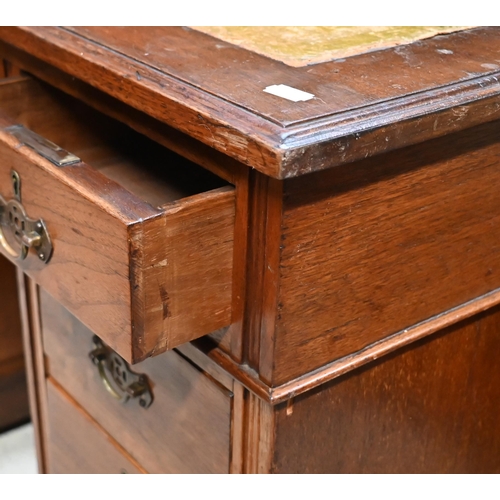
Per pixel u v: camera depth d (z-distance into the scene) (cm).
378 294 71
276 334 65
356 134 57
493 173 73
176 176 88
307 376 69
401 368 80
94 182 63
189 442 82
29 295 103
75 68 75
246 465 75
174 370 80
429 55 74
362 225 66
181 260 62
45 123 90
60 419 106
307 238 62
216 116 59
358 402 78
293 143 55
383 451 84
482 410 94
